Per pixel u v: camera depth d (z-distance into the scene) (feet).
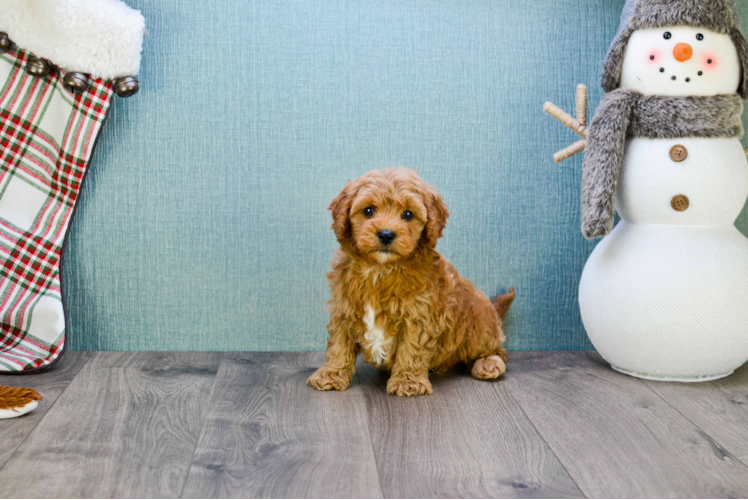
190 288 6.20
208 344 6.27
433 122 6.19
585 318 5.71
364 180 4.98
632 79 5.39
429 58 6.14
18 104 5.65
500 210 6.31
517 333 6.46
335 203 5.16
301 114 6.09
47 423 4.42
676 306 5.16
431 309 5.14
